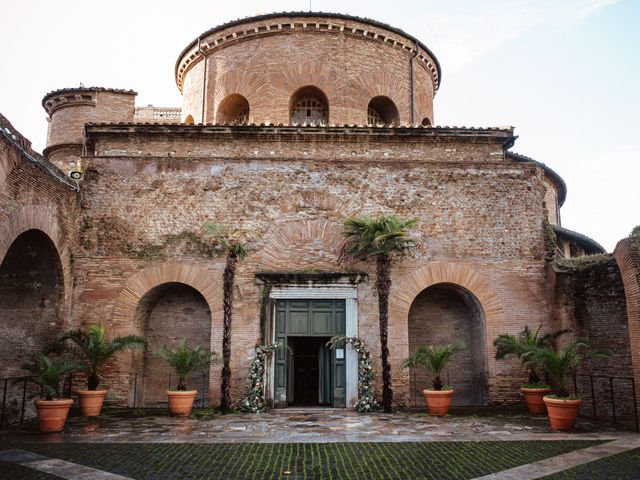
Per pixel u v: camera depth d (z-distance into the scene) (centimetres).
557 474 827
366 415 1398
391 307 1570
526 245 1631
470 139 1758
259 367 1498
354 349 1527
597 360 1435
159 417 1368
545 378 1548
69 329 1531
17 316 1459
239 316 1559
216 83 2138
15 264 1462
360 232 1541
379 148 1755
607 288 1434
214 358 1495
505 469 856
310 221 1623
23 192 1294
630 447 1009
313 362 1783
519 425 1246
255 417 1372
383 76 2103
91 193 1628
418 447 1013
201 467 872
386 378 1454
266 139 1742
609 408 1388
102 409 1492
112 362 1533
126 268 1588
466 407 1543
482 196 1656
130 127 1727
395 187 1652
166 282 1583
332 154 1747
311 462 903
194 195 1634
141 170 1647
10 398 1391
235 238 1608
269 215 1625
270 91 2022
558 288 1570
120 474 827
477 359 1639
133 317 1566
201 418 1353
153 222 1617
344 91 2028
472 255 1616
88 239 1600
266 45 2062
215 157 1661
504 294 1597
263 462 903
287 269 1595
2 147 1184
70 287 1551
